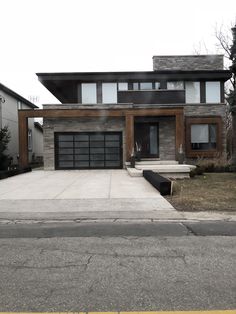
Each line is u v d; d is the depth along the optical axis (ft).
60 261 15.98
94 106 65.46
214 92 72.79
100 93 70.90
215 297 12.01
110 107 65.16
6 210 28.63
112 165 66.74
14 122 79.41
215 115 70.18
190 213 26.99
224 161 61.21
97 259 16.21
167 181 34.81
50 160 66.13
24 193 36.81
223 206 29.30
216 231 21.53
